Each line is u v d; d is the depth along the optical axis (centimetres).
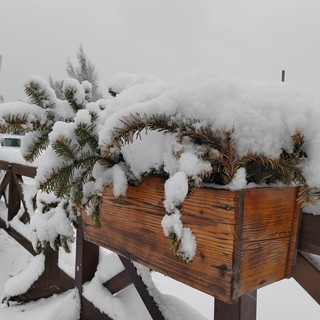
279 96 74
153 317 116
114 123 70
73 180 84
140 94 82
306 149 71
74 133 81
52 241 127
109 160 84
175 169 69
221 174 65
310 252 76
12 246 299
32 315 193
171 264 76
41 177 80
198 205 67
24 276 212
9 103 90
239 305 82
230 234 62
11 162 283
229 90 71
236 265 62
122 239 92
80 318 149
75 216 121
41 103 94
